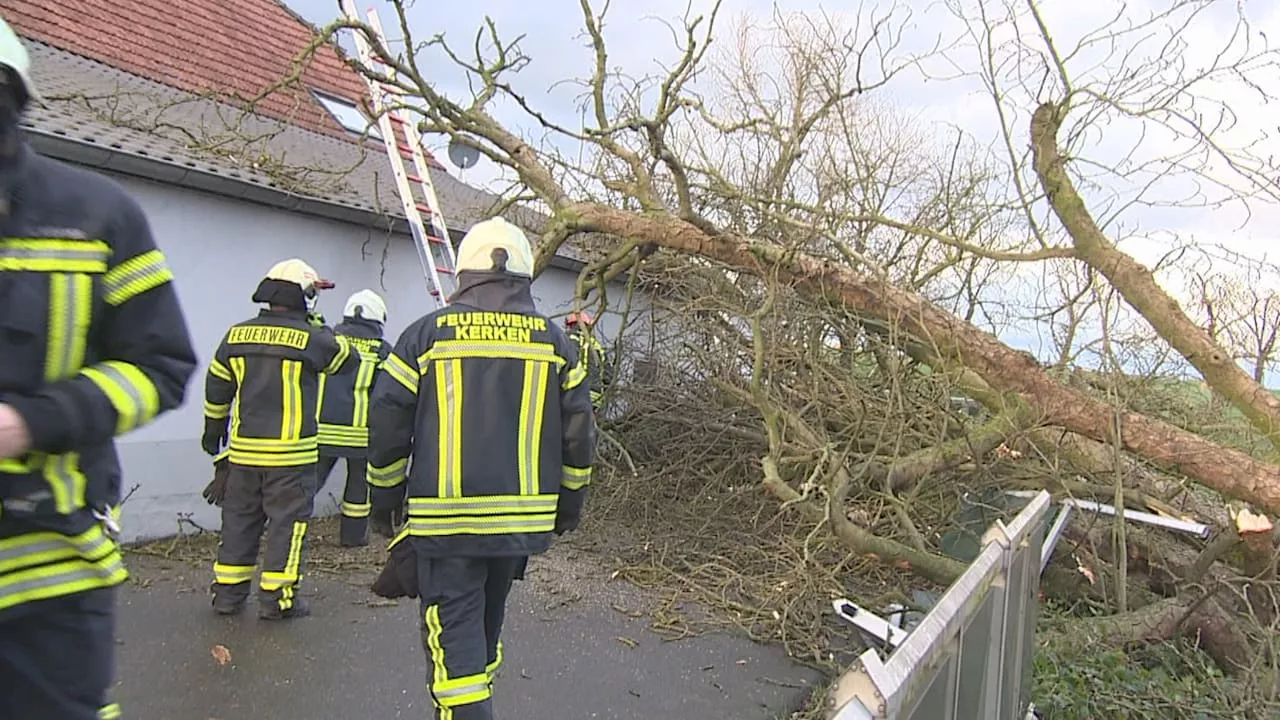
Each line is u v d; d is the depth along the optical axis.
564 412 3.29
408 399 3.11
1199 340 4.87
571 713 3.88
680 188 6.16
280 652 4.27
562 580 5.75
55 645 1.65
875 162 6.93
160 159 5.88
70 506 1.62
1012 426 5.16
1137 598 5.38
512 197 7.53
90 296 1.64
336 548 6.37
